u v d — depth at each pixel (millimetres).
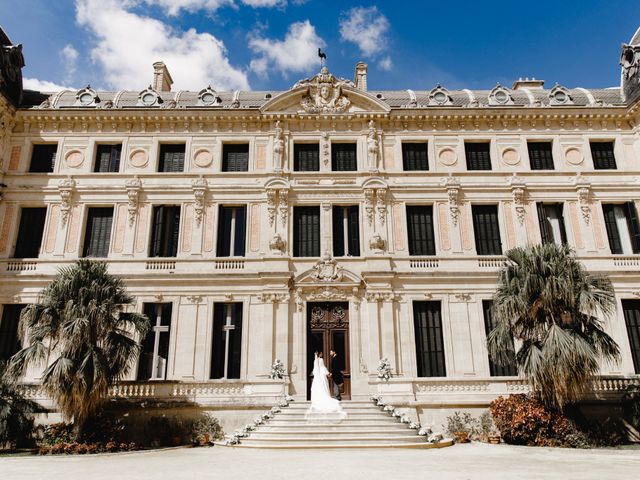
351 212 28656
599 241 27750
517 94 31656
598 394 23984
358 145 29547
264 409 23500
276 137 29203
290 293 26422
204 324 25922
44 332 19625
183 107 29234
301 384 25062
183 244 27453
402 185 28484
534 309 20797
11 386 20578
